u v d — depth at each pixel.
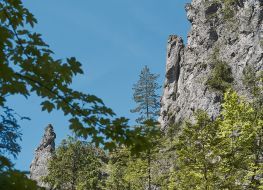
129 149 7.93
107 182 41.94
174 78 134.88
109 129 7.58
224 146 28.92
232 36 126.69
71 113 7.51
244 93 102.19
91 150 43.75
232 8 132.75
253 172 27.41
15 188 5.99
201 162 28.95
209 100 113.25
